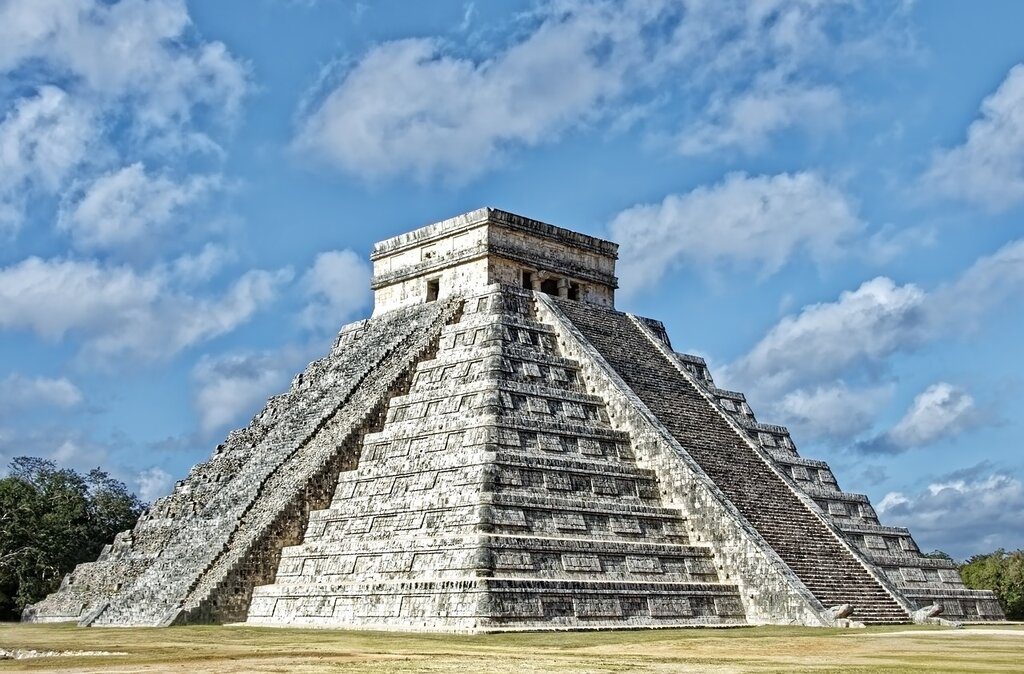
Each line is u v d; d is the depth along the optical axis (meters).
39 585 72.12
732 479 49.19
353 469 49.66
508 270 57.53
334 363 59.78
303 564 46.31
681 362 58.28
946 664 26.97
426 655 29.88
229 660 29.00
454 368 51.03
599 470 46.56
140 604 47.56
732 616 43.97
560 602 39.72
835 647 32.31
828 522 48.88
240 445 60.59
